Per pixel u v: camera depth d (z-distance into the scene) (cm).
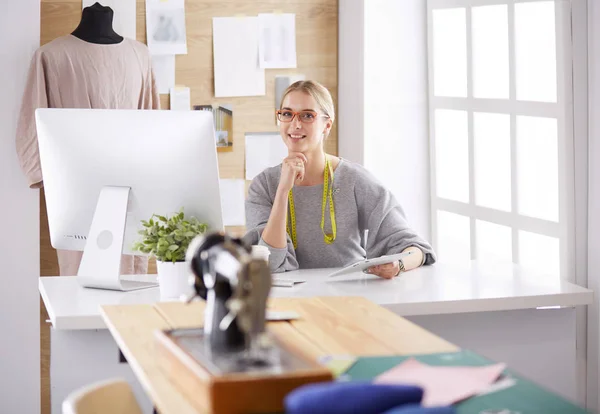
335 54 473
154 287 299
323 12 469
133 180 292
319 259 338
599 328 315
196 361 166
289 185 319
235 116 462
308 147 330
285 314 227
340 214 336
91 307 267
